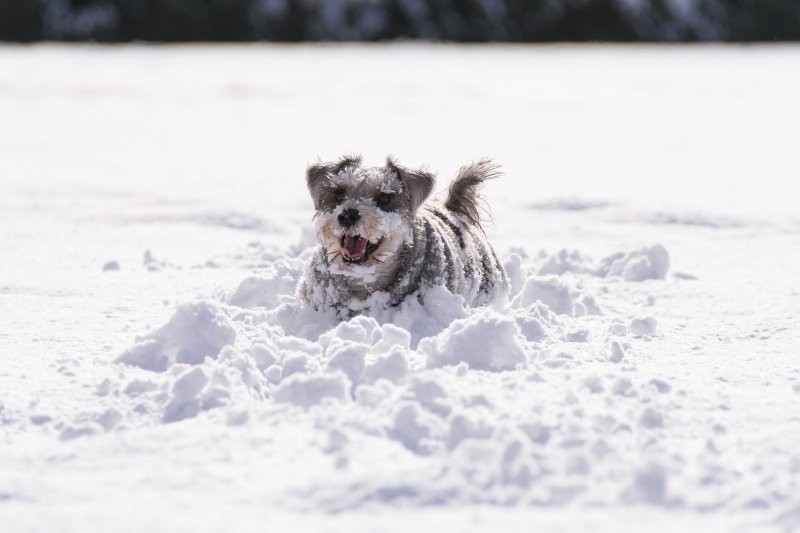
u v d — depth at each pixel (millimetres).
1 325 8328
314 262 8719
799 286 10305
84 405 6176
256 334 7676
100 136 27500
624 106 37594
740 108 36719
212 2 100000
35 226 13867
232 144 26031
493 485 4875
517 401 6066
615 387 6309
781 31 106625
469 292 9078
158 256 11961
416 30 103500
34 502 4781
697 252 12570
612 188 18453
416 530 4469
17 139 26219
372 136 27766
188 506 4727
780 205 16172
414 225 8695
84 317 8703
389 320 8477
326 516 4621
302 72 53000
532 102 38781
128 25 98062
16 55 65188
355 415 5688
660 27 105812
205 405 6102
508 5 105312
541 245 13094
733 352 7637
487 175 10023
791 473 5078
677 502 4766
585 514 4652
